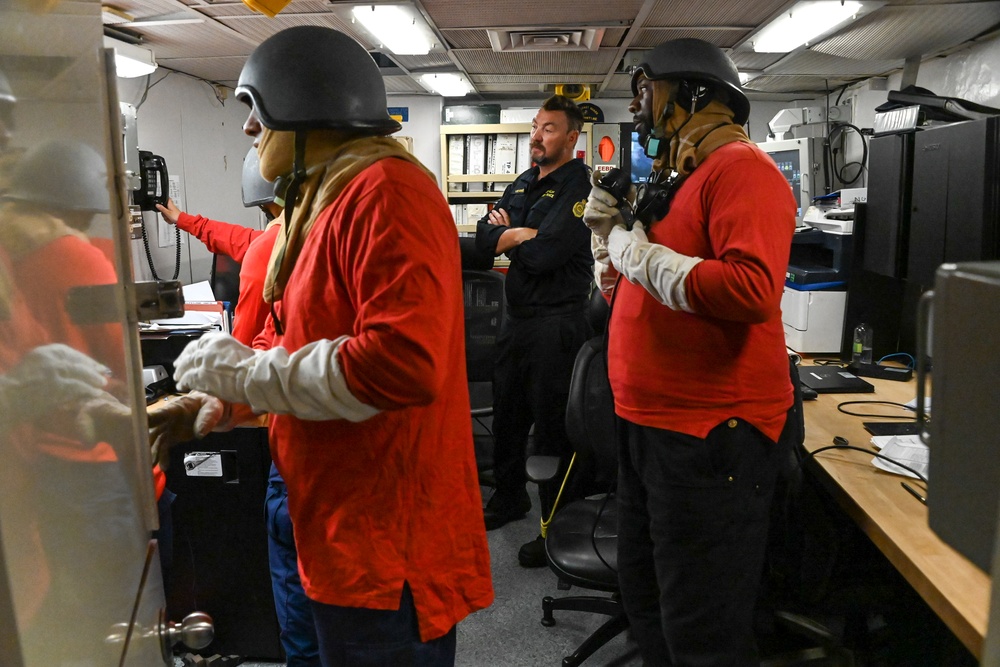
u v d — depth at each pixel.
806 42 3.31
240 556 1.95
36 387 0.37
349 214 0.98
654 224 1.48
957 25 2.97
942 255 2.05
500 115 5.27
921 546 1.21
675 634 1.43
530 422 2.77
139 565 0.65
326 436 1.03
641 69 1.45
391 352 0.91
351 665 1.07
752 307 1.23
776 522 1.77
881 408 2.02
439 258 0.97
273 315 1.16
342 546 1.03
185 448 1.89
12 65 0.35
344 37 1.07
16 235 0.35
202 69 3.82
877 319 2.55
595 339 2.06
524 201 2.74
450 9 2.83
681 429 1.36
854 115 4.39
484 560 1.16
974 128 1.89
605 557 1.83
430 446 1.05
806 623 1.84
